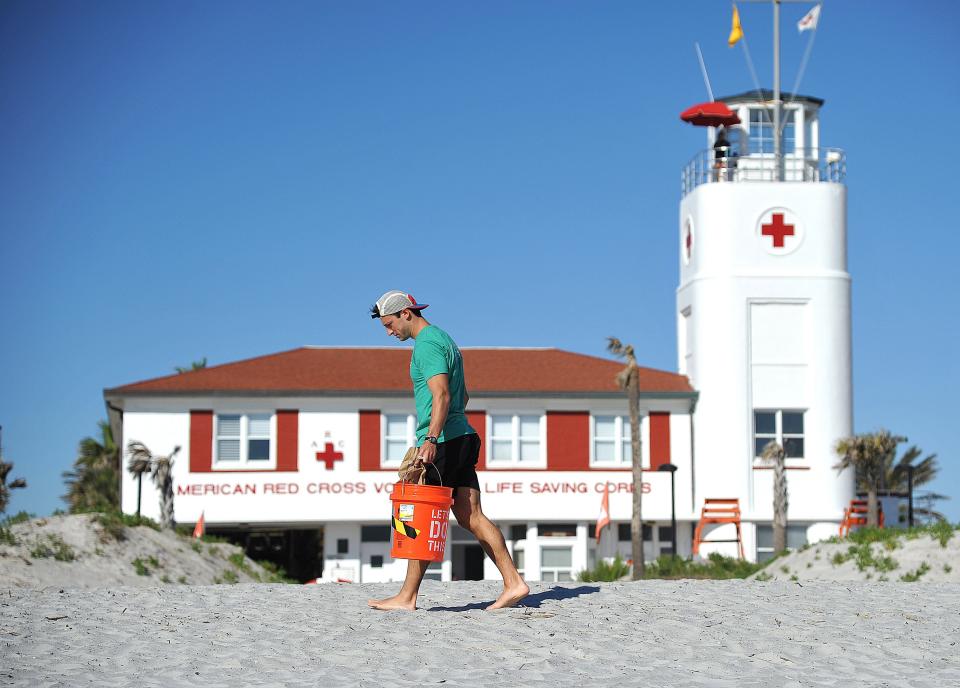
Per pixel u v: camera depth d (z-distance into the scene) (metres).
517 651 9.41
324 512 46.81
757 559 48.88
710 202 50.28
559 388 48.53
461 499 11.42
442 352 10.98
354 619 10.85
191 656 9.31
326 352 51.72
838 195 50.47
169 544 29.84
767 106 52.22
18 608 11.91
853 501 49.28
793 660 9.16
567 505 47.94
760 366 49.59
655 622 10.66
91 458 56.22
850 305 50.44
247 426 47.16
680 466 48.97
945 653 9.45
